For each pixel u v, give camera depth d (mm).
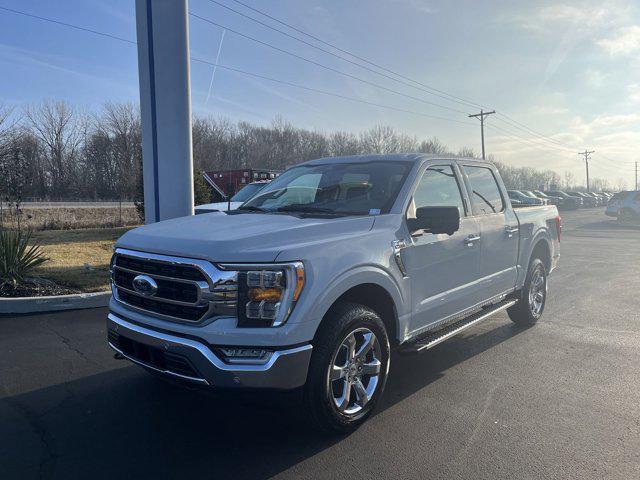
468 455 3395
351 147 78375
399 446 3510
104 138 60000
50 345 5531
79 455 3344
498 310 5504
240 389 3088
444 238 4516
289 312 3137
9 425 3742
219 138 71125
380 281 3750
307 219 3877
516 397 4359
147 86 8195
